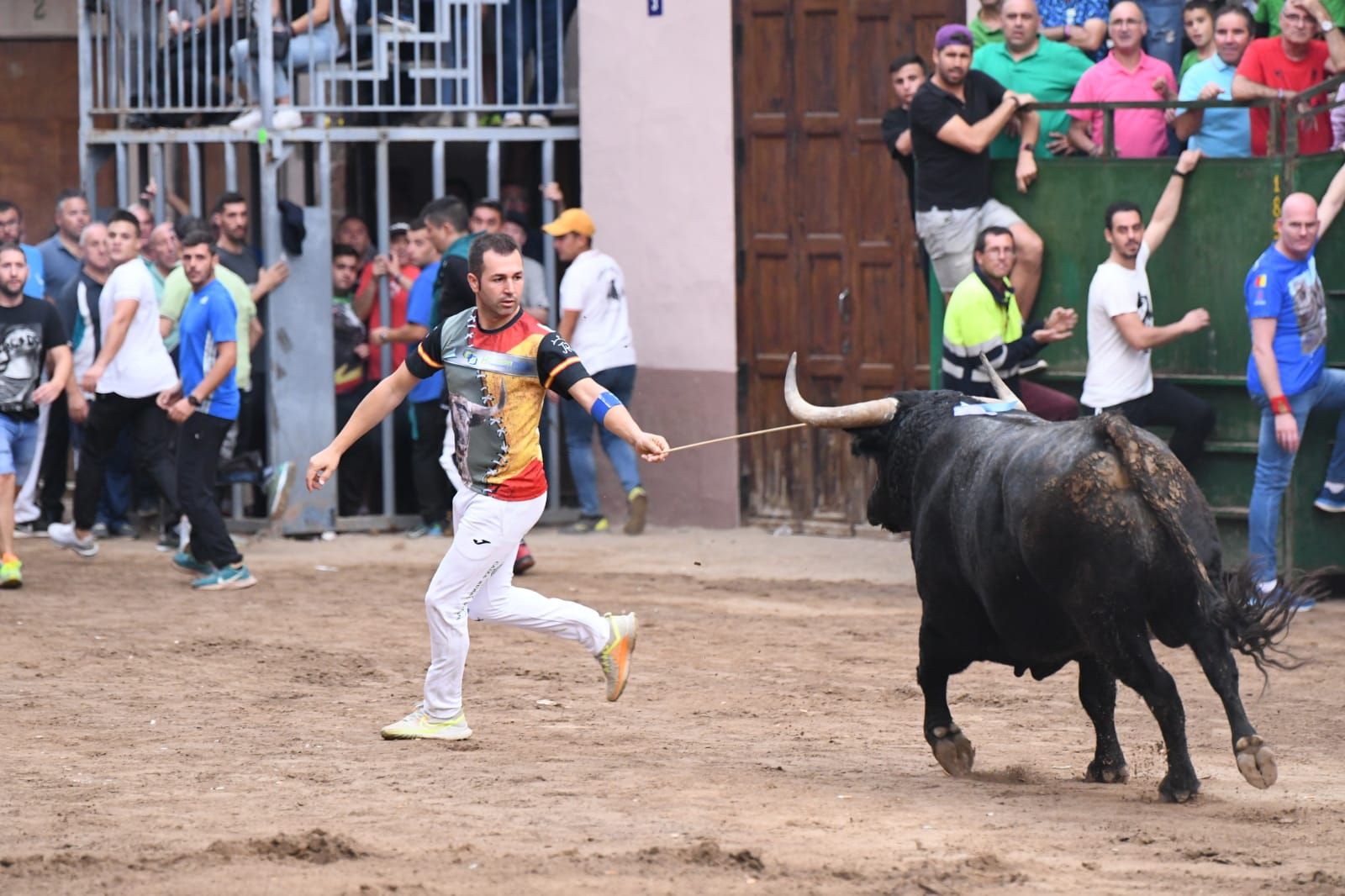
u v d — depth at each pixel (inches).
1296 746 1028.5
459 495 1133.1
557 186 1916.8
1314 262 1448.1
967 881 671.1
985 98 1547.7
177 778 885.2
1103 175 1524.4
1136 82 1567.4
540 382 937.5
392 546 1806.1
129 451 1840.6
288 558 1737.2
